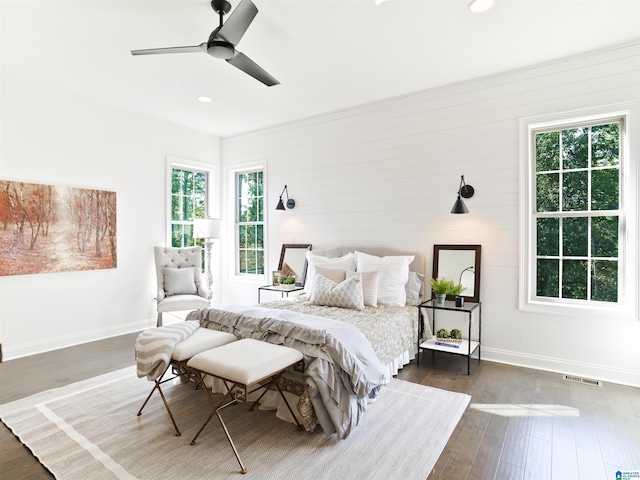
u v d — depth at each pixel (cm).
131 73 358
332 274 382
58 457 204
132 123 477
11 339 371
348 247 453
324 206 483
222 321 288
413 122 410
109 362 358
